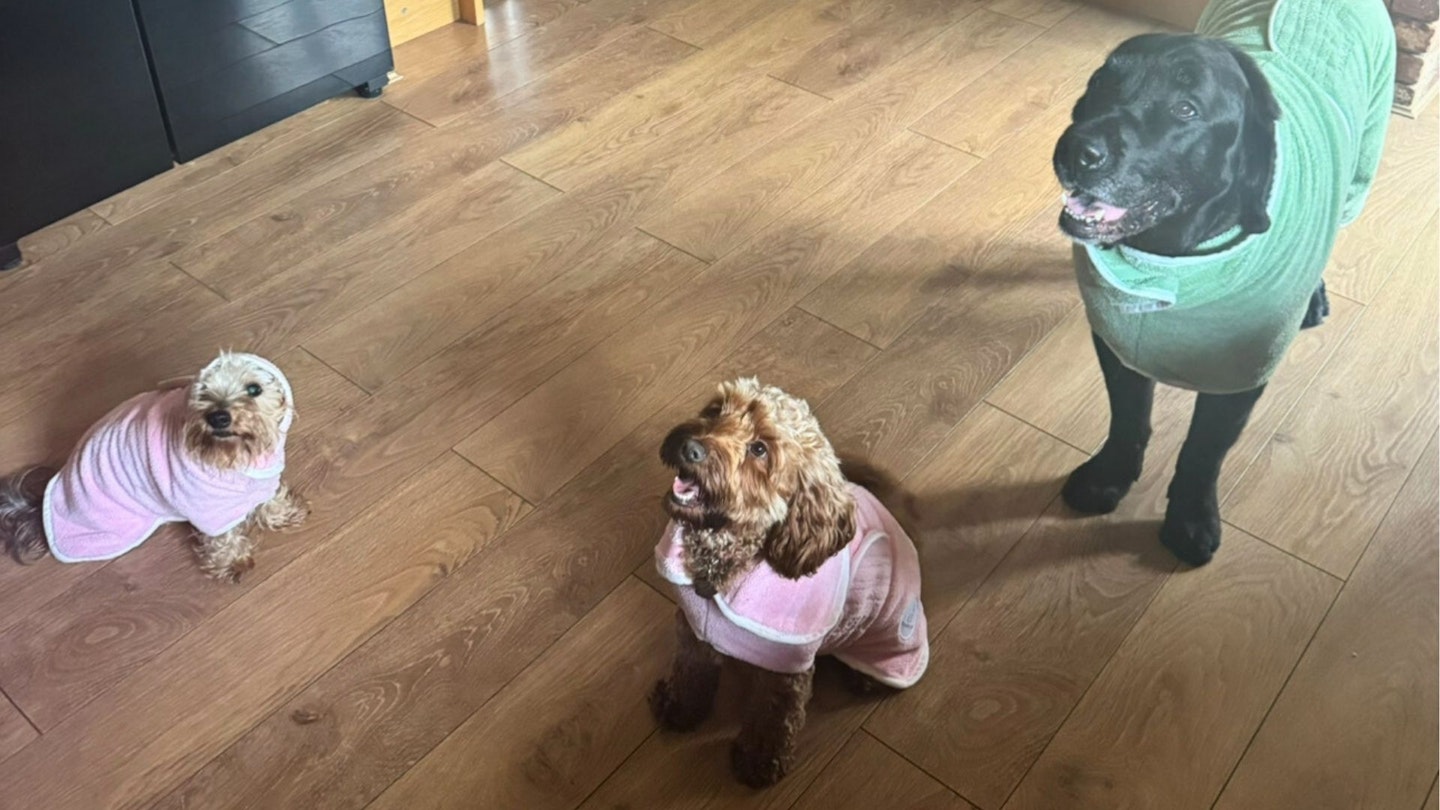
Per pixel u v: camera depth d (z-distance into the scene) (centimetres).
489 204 243
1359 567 174
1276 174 134
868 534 143
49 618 167
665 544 134
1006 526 181
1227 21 159
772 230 238
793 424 125
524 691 159
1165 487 187
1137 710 157
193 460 159
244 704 157
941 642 165
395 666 162
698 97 276
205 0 232
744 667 159
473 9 297
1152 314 148
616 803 147
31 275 223
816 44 297
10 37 209
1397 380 204
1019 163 256
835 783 150
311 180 248
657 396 202
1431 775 150
